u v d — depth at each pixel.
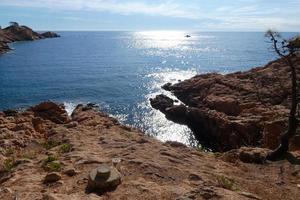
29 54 127.62
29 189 9.75
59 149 15.20
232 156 15.80
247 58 127.12
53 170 11.39
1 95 58.12
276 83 42.88
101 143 16.19
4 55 120.62
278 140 22.56
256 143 30.25
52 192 9.42
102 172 9.80
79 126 23.44
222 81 50.44
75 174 10.91
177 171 11.40
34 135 25.50
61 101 55.34
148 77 82.06
